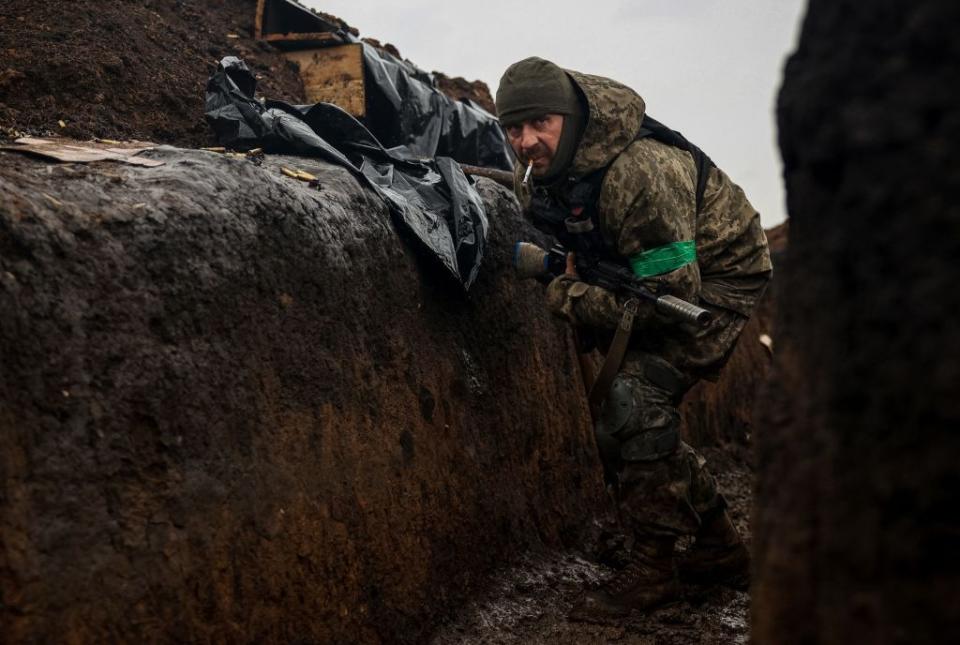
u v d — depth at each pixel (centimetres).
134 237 181
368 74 392
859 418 100
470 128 420
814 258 112
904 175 95
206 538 177
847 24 106
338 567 216
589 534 346
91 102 301
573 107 248
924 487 91
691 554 287
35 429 149
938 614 89
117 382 166
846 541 99
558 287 267
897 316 95
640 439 259
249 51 402
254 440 197
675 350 264
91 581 152
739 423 559
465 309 310
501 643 252
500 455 309
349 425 231
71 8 347
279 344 212
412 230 280
